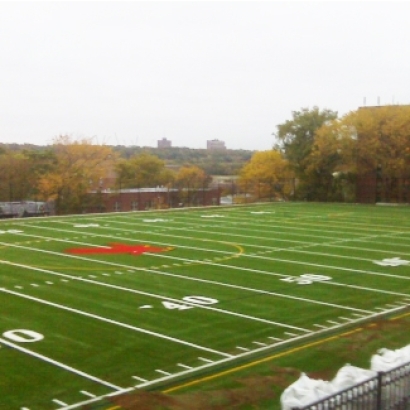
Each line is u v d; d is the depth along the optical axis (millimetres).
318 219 35375
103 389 9375
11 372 10047
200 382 9695
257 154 58812
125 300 15117
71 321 13180
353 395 7043
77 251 22891
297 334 12430
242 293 16016
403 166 48562
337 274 18719
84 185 53281
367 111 50562
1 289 16250
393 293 16234
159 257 21562
